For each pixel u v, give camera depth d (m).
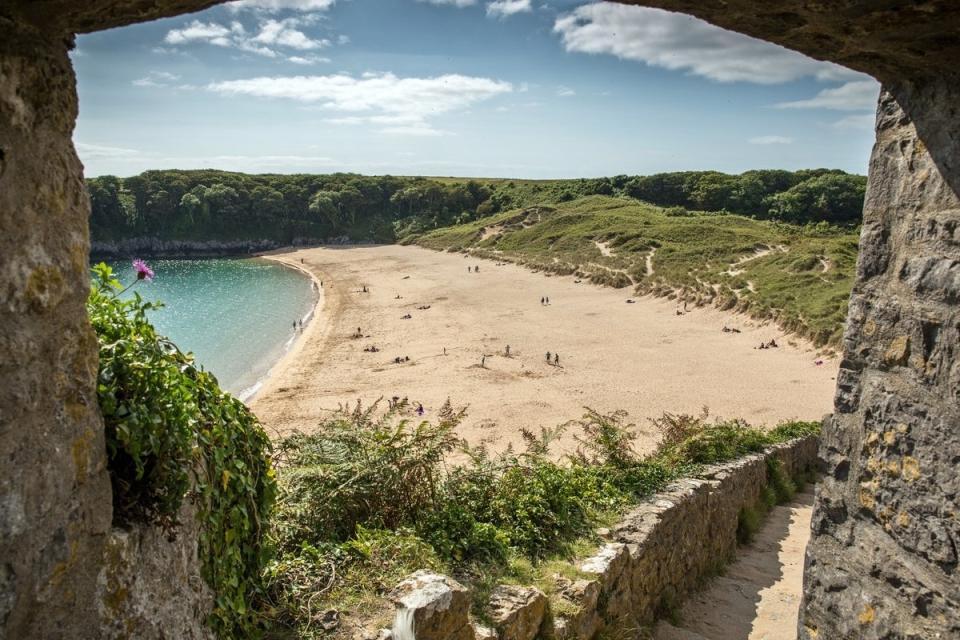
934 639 2.85
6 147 1.82
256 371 29.61
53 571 1.99
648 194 92.38
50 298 1.99
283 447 5.25
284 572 3.87
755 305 35.12
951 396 2.78
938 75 2.85
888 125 3.19
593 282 48.41
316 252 86.25
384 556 4.26
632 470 7.43
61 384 2.03
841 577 3.37
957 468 2.75
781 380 25.53
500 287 49.28
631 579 5.50
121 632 2.27
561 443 18.16
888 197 3.17
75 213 2.13
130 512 2.44
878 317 3.19
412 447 5.43
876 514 3.19
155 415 2.46
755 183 85.25
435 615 3.52
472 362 28.33
